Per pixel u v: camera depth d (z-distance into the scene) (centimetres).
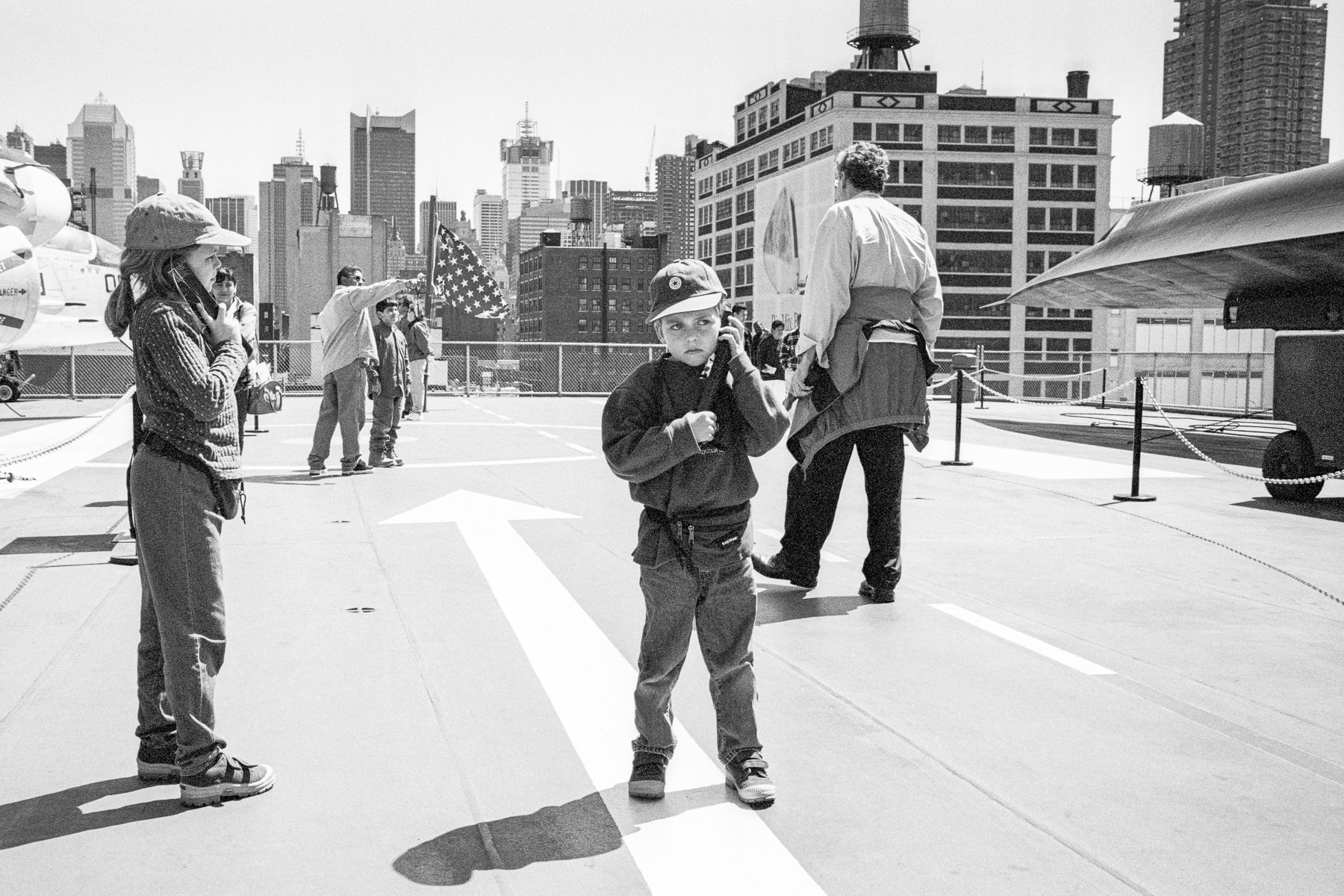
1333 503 1044
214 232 332
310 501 963
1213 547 791
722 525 339
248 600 593
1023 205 13362
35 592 604
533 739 392
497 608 582
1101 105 13375
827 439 597
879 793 347
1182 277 1962
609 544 766
